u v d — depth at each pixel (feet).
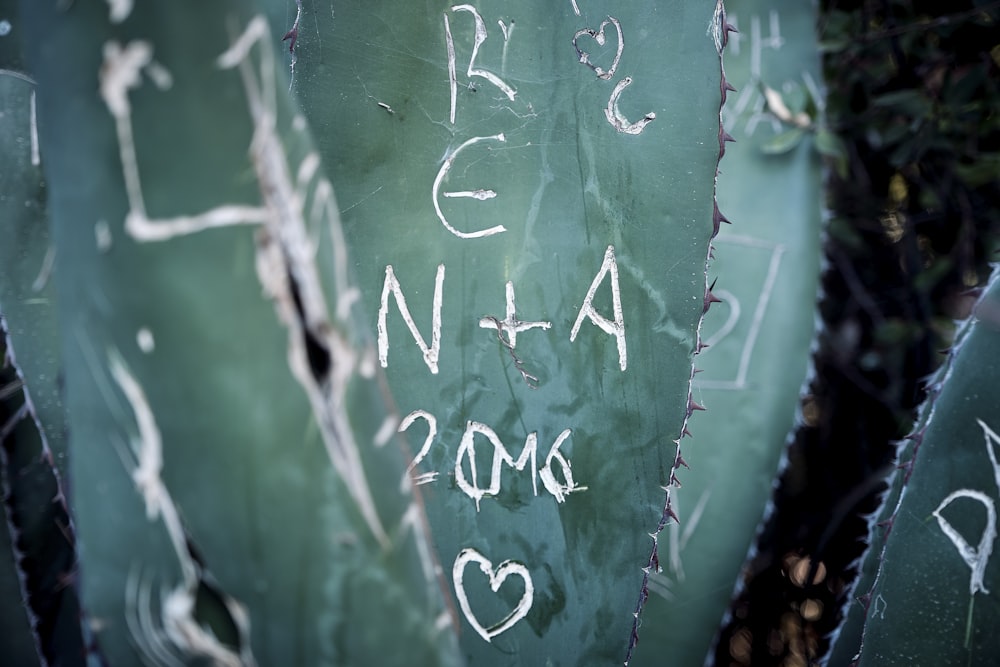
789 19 3.28
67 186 1.38
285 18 1.99
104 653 1.47
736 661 4.48
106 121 1.34
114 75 1.33
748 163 3.23
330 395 1.37
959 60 4.25
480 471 2.05
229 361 1.36
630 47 2.07
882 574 2.35
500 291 2.04
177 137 1.34
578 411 2.08
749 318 3.16
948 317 4.34
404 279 2.01
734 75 3.26
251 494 1.39
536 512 2.07
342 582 1.41
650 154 2.08
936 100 4.21
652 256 2.08
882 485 4.35
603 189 2.07
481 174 2.03
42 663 2.22
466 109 2.02
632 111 2.07
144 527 1.43
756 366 3.14
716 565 3.01
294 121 1.36
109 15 1.32
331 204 1.38
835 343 4.54
